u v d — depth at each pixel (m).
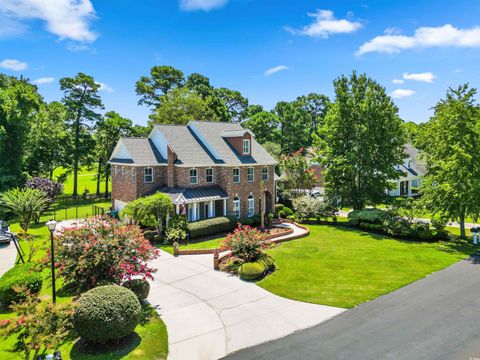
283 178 43.38
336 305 15.46
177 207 29.56
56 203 49.12
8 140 42.19
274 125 68.81
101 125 53.31
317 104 98.06
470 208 27.30
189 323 13.91
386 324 13.59
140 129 60.03
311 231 32.72
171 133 34.47
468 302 15.62
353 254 23.97
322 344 12.16
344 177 38.41
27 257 22.67
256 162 35.50
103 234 15.62
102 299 11.78
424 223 30.27
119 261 14.56
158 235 27.47
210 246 26.11
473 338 12.48
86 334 11.48
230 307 15.42
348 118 37.34
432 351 11.66
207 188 32.97
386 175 37.09
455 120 27.69
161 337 12.73
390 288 17.44
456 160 26.45
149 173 32.91
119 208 36.28
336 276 19.33
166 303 15.92
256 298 16.42
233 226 31.47
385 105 35.84
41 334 10.41
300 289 17.45
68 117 54.66
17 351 11.63
